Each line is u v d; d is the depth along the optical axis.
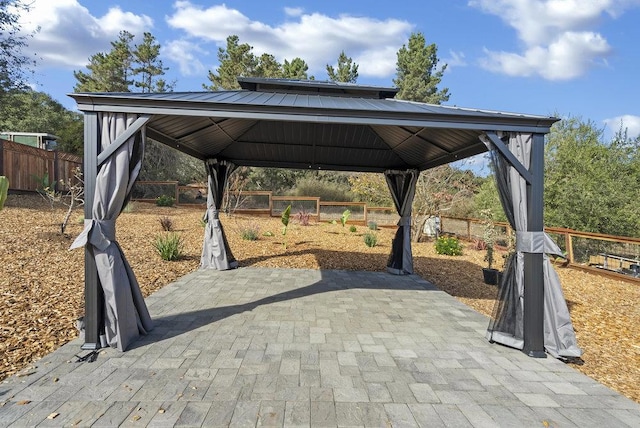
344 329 3.98
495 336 3.68
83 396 2.46
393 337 3.79
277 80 5.23
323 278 6.56
